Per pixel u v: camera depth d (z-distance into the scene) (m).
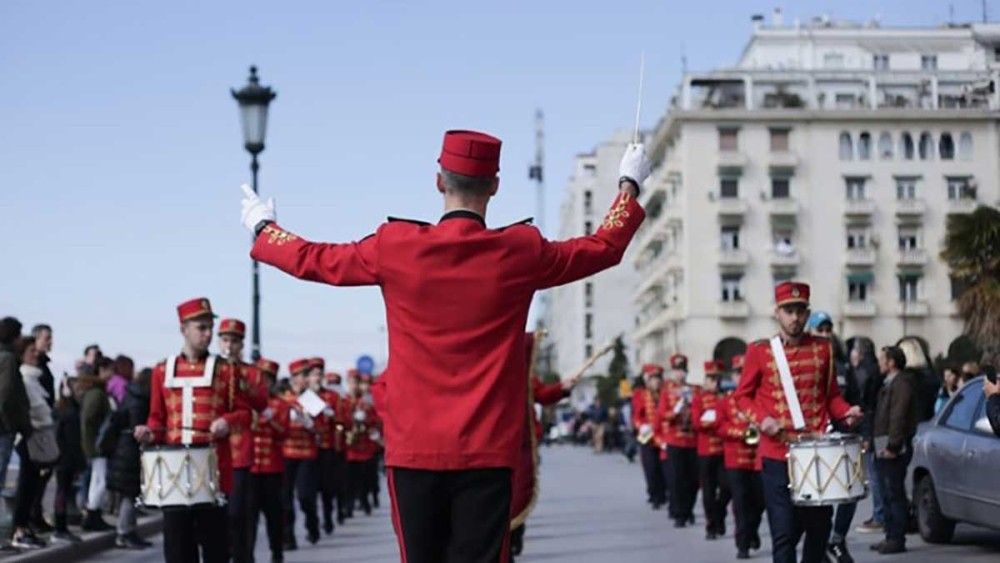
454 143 5.61
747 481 16.09
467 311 5.49
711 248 80.06
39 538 15.96
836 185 79.75
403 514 5.50
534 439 9.19
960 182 78.38
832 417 10.59
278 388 21.22
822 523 10.24
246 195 5.93
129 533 17.94
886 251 79.12
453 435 5.43
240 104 23.27
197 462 9.85
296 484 19.12
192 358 10.84
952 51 86.19
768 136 80.31
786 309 10.57
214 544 10.15
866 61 88.75
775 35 90.31
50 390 15.95
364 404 24.47
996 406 13.05
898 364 15.55
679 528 20.95
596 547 17.98
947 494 15.69
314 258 5.63
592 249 5.68
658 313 92.25
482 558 5.45
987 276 30.92
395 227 5.58
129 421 17.61
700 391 19.20
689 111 80.06
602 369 127.75
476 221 5.59
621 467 47.75
